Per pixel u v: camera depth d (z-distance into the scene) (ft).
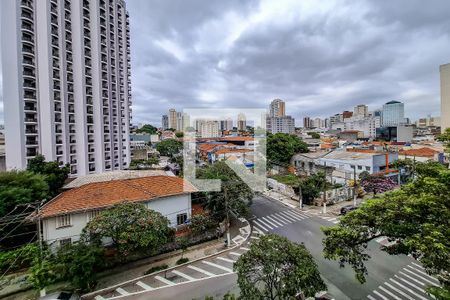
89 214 61.72
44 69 149.79
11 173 72.49
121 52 213.25
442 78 100.12
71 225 59.93
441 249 26.61
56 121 153.89
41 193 70.18
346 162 137.69
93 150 176.76
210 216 74.64
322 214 93.66
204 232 73.26
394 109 522.88
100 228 51.42
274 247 35.45
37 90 148.97
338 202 107.24
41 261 45.57
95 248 49.01
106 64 187.83
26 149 143.64
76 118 166.91
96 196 65.87
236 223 86.94
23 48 144.25
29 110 144.77
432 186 32.53
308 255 35.19
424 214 32.30
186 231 72.23
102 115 181.68
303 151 191.01
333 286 48.42
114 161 197.26
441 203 30.71
